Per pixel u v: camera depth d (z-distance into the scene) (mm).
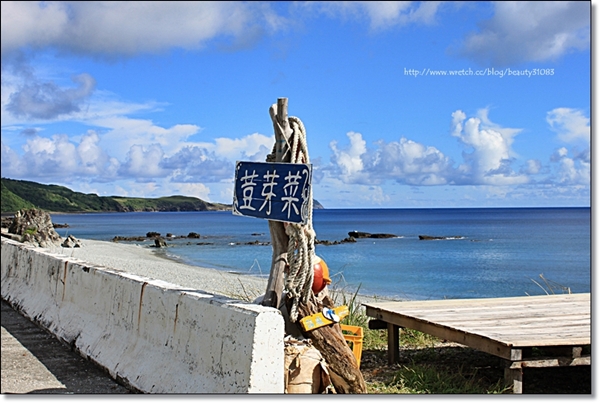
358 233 54250
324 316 4465
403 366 6043
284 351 4051
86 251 28891
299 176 4305
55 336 7117
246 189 4660
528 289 21094
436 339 7391
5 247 10672
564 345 4898
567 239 50031
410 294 18891
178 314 4824
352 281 22078
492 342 4992
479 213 152875
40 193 199125
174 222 109000
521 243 45438
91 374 5695
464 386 5320
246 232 68250
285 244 4543
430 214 153500
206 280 18219
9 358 6293
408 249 39875
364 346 7090
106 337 6016
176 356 4762
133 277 5871
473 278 24078
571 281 23750
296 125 4551
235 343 4000
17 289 9398
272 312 3924
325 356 4383
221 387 4047
